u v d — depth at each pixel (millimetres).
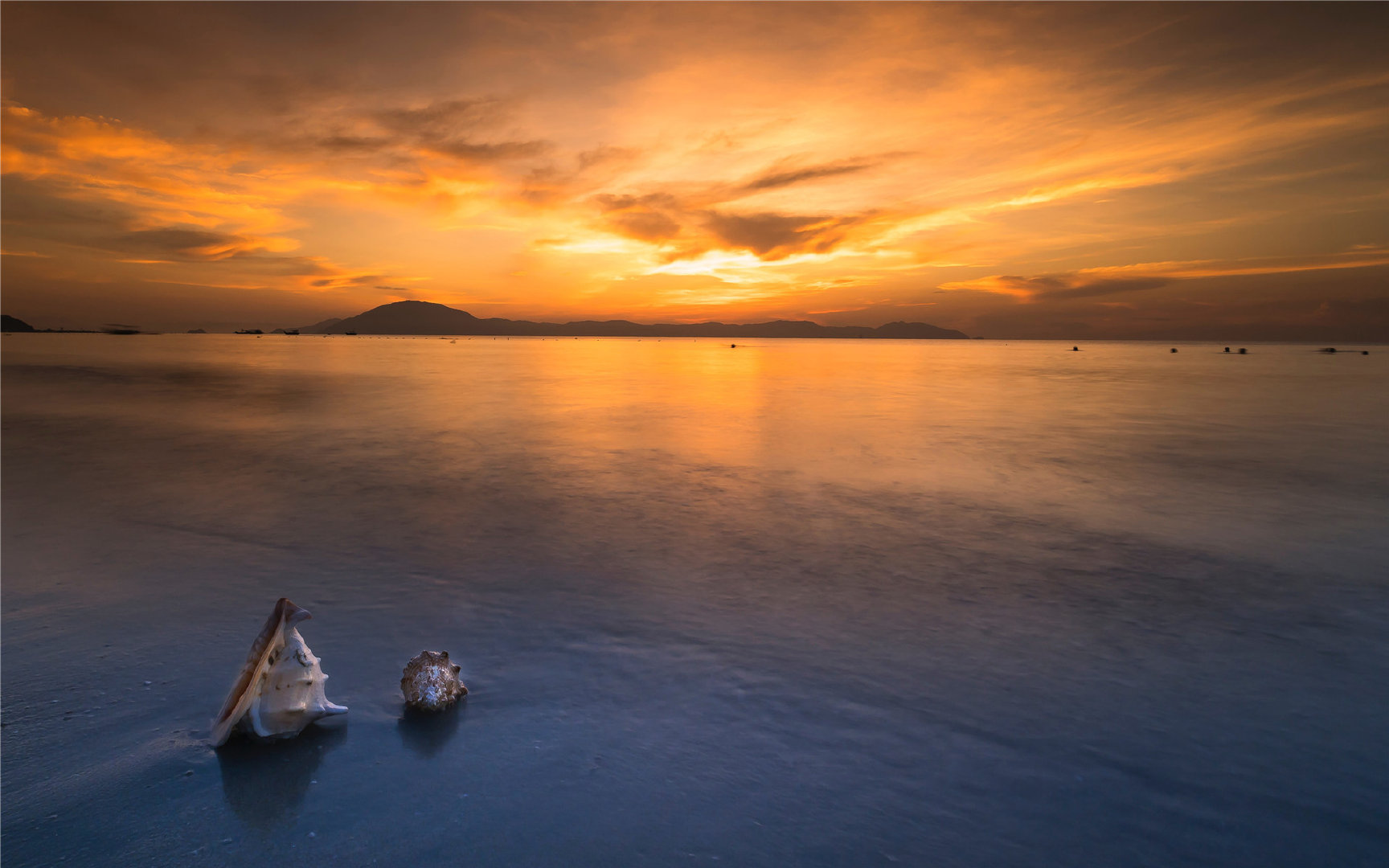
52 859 2477
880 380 32688
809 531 6898
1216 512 7750
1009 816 2779
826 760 3123
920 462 10828
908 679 3879
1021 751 3213
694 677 3887
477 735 3291
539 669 3963
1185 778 3027
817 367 47188
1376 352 102688
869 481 9414
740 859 2521
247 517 7289
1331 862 2564
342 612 4789
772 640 4379
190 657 4047
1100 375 39062
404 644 4289
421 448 12016
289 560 5871
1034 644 4352
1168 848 2621
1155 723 3461
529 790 2889
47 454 11047
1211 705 3633
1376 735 3371
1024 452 11820
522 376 34062
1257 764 3133
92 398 20922
